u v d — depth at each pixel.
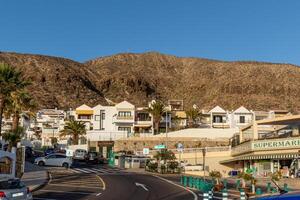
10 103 54.62
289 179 45.19
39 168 51.69
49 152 72.06
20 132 52.47
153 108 99.12
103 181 38.41
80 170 53.16
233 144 64.50
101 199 25.75
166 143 79.12
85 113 112.31
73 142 93.31
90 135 91.62
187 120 109.25
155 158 60.78
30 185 32.28
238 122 104.31
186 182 37.53
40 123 120.75
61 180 38.22
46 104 186.12
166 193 30.55
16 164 35.88
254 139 51.66
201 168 58.22
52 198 25.91
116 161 67.56
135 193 29.88
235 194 31.58
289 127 59.47
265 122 52.78
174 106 120.12
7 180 19.55
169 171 55.75
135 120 100.75
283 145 48.03
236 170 58.28
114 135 90.62
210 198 23.56
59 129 111.62
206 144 78.56
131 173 52.00
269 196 9.12
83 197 26.59
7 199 18.64
